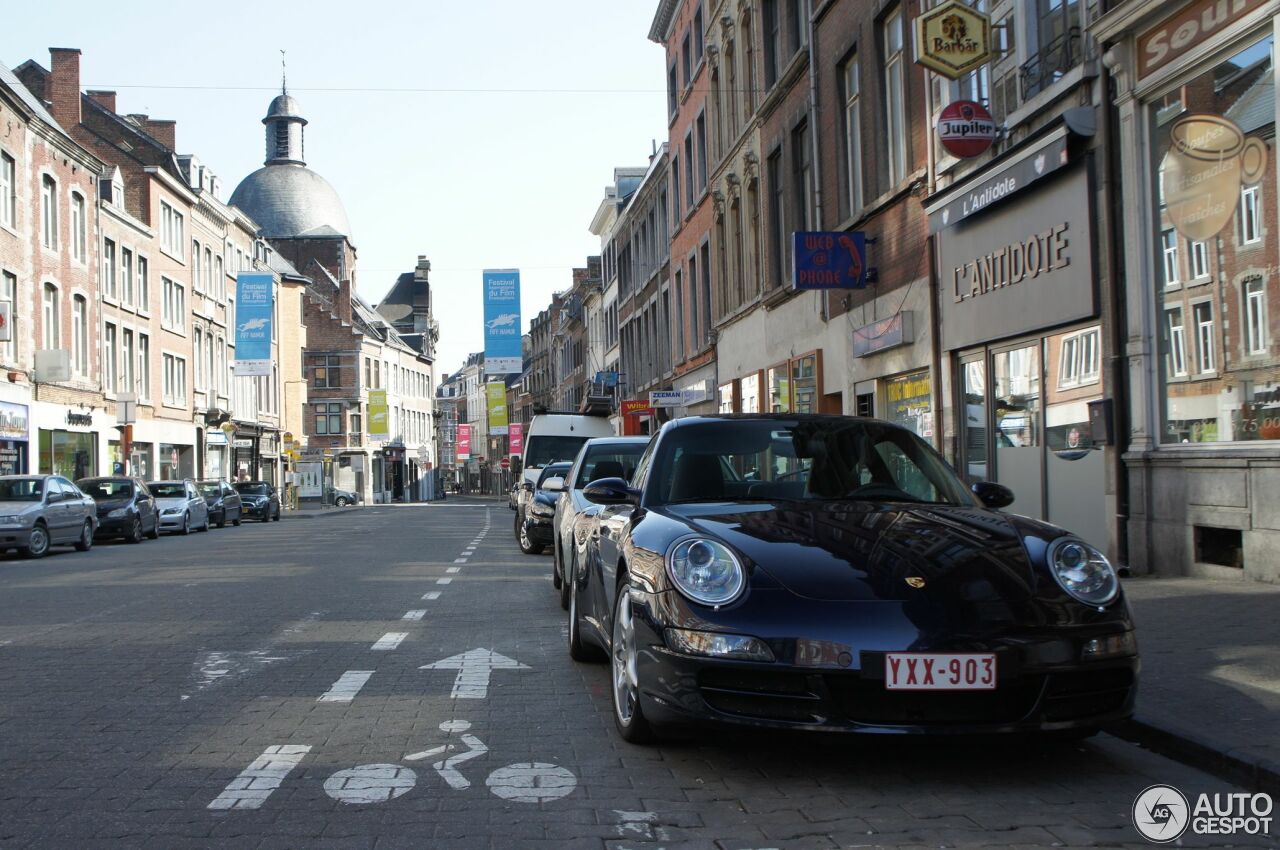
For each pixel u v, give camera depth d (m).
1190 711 5.25
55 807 4.24
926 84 15.35
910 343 16.20
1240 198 9.25
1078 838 3.88
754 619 4.43
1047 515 12.40
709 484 5.85
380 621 9.73
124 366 41.53
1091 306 11.20
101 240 38.97
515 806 4.25
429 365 113.25
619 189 55.56
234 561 17.70
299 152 94.94
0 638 8.84
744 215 26.75
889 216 17.00
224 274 54.81
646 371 44.91
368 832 3.94
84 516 23.12
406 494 99.50
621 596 5.29
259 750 5.14
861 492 5.81
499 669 7.27
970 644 4.30
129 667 7.41
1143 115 10.52
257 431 59.34
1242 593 8.69
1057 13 11.93
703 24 30.91
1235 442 9.37
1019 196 12.77
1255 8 8.90
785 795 4.38
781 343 23.56
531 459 26.42
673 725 4.67
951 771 4.71
